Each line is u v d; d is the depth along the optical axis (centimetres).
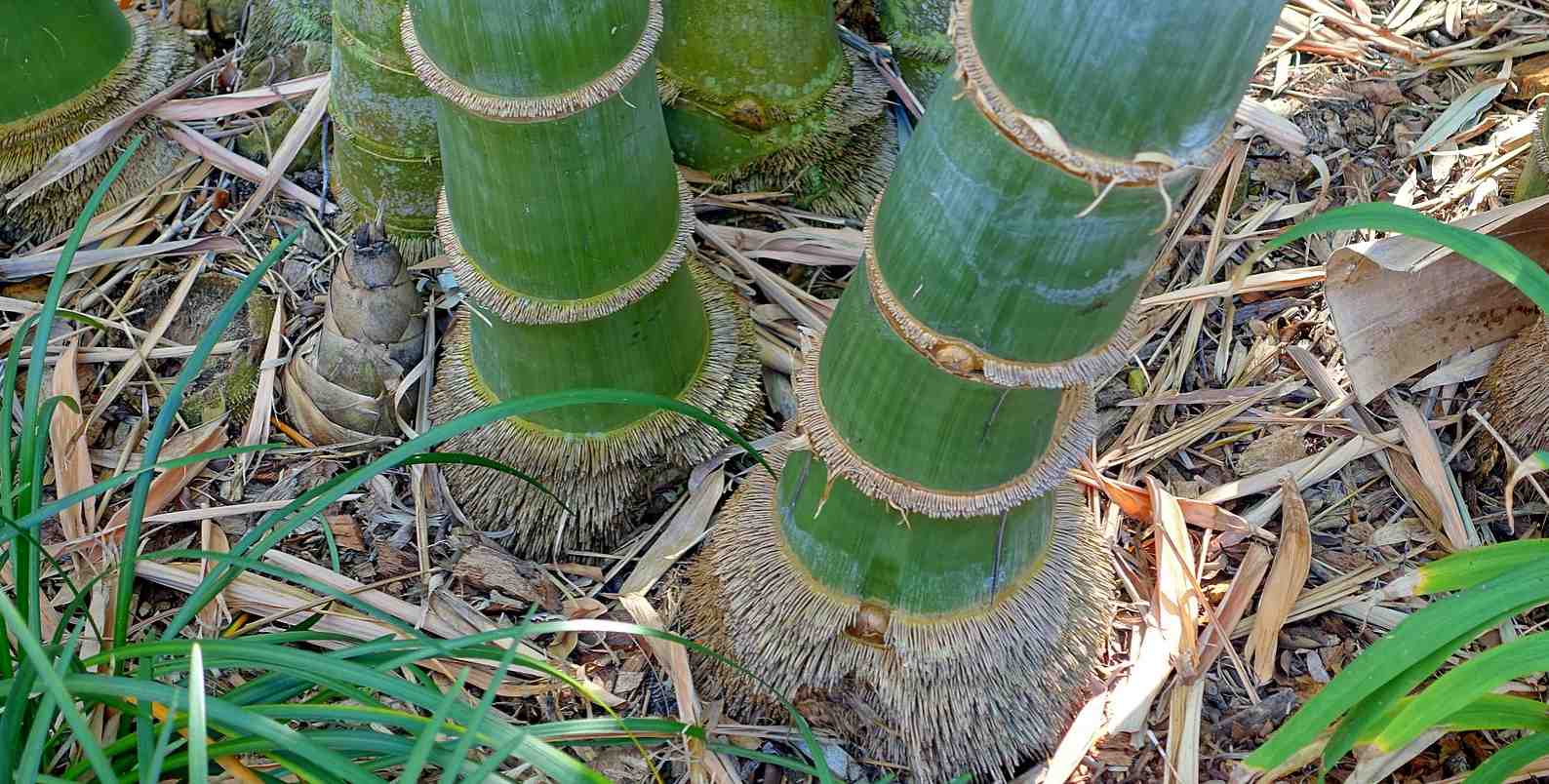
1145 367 131
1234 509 125
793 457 104
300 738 89
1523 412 120
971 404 92
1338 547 122
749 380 123
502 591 120
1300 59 145
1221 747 114
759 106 128
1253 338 131
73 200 135
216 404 129
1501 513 122
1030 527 103
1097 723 113
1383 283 119
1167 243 133
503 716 114
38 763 90
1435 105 141
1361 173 138
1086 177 81
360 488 124
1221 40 77
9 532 98
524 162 98
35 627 100
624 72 97
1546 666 91
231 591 118
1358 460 126
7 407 106
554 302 107
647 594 120
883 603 104
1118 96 78
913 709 106
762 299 135
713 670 114
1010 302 87
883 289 90
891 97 141
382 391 124
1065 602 107
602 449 117
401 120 123
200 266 135
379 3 117
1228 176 136
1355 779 107
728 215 136
